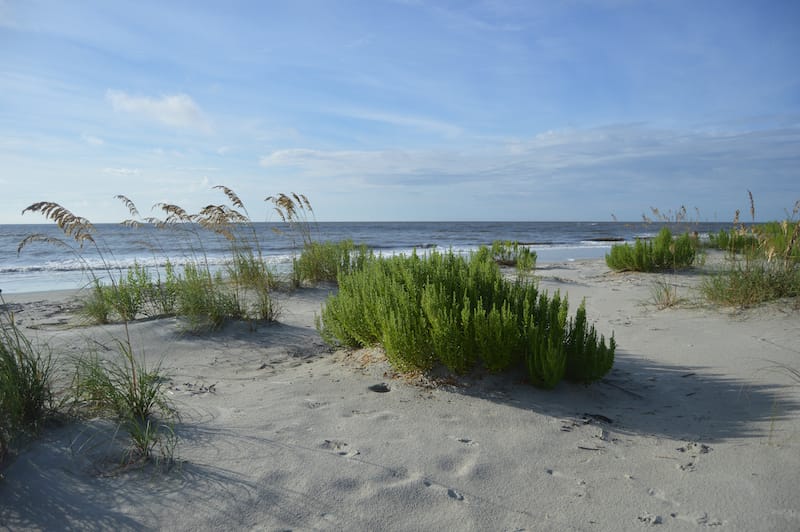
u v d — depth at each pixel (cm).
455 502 274
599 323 746
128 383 383
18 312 885
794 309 703
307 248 1167
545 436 359
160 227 778
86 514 258
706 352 564
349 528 250
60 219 435
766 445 337
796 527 252
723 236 1778
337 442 341
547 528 254
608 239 4612
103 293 770
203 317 714
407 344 461
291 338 691
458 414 397
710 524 256
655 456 331
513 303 503
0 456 296
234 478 291
